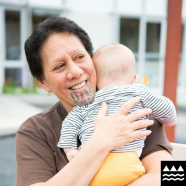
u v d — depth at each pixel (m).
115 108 1.25
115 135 1.12
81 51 1.25
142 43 10.88
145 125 1.15
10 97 9.45
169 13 3.06
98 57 1.41
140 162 1.20
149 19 10.75
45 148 1.27
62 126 1.29
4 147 4.64
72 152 1.22
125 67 1.37
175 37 3.08
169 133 3.11
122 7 10.38
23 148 1.25
